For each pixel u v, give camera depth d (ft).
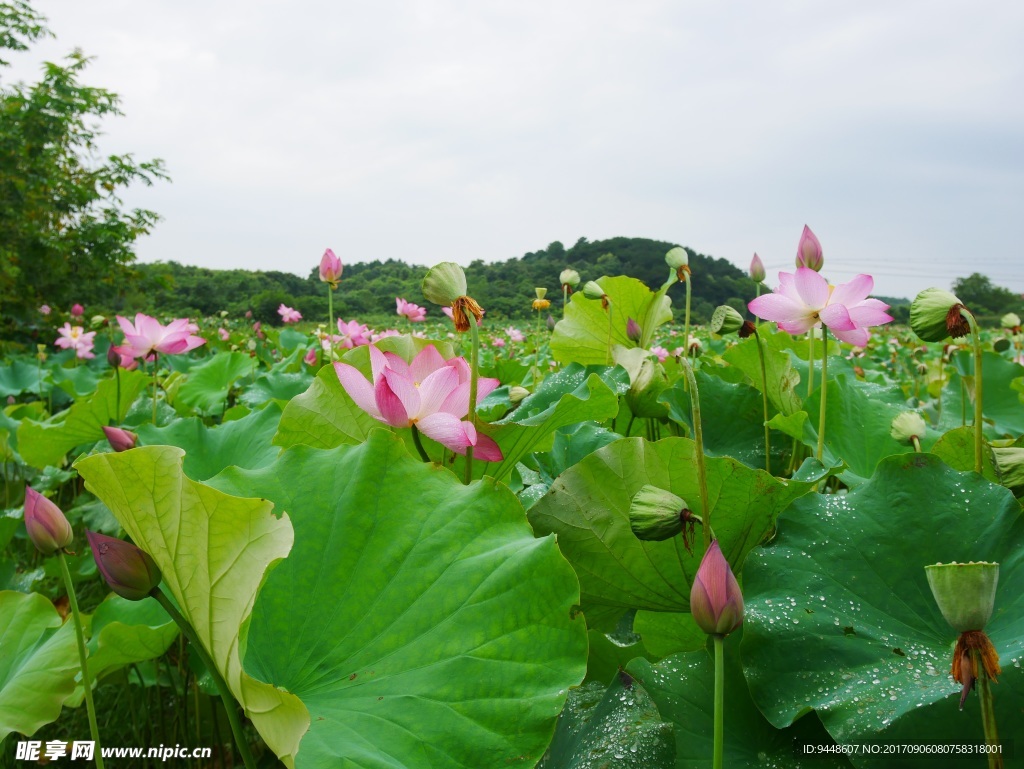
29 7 66.03
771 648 4.22
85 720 8.18
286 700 2.97
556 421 6.40
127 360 13.20
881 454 8.35
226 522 3.40
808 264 7.85
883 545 4.65
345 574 4.49
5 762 7.41
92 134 65.57
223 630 3.45
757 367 9.92
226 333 38.22
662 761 3.80
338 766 3.32
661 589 5.60
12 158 57.93
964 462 6.75
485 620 4.09
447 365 5.60
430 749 3.57
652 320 13.29
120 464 3.49
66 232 63.31
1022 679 3.54
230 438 8.95
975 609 3.03
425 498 4.72
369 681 3.96
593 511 5.47
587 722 4.32
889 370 27.35
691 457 5.29
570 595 4.04
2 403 24.86
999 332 40.98
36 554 12.09
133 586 3.63
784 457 9.64
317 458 5.01
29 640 6.23
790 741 4.14
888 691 3.84
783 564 4.68
